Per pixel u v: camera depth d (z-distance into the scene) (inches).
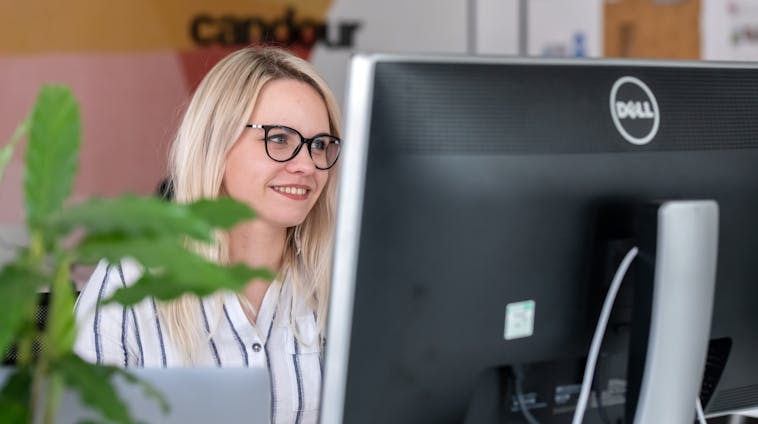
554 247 51.1
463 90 48.3
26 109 188.4
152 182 196.7
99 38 192.4
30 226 36.7
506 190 49.4
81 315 74.0
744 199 56.2
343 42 209.0
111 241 36.2
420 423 50.1
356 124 46.4
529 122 49.8
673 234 49.6
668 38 195.3
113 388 38.4
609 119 51.8
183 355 73.3
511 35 211.8
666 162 53.5
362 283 47.0
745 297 57.3
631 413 52.2
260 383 52.9
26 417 38.7
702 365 51.3
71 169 38.0
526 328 51.2
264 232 74.9
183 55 198.1
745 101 56.0
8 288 35.5
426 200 47.8
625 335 54.3
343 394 47.6
